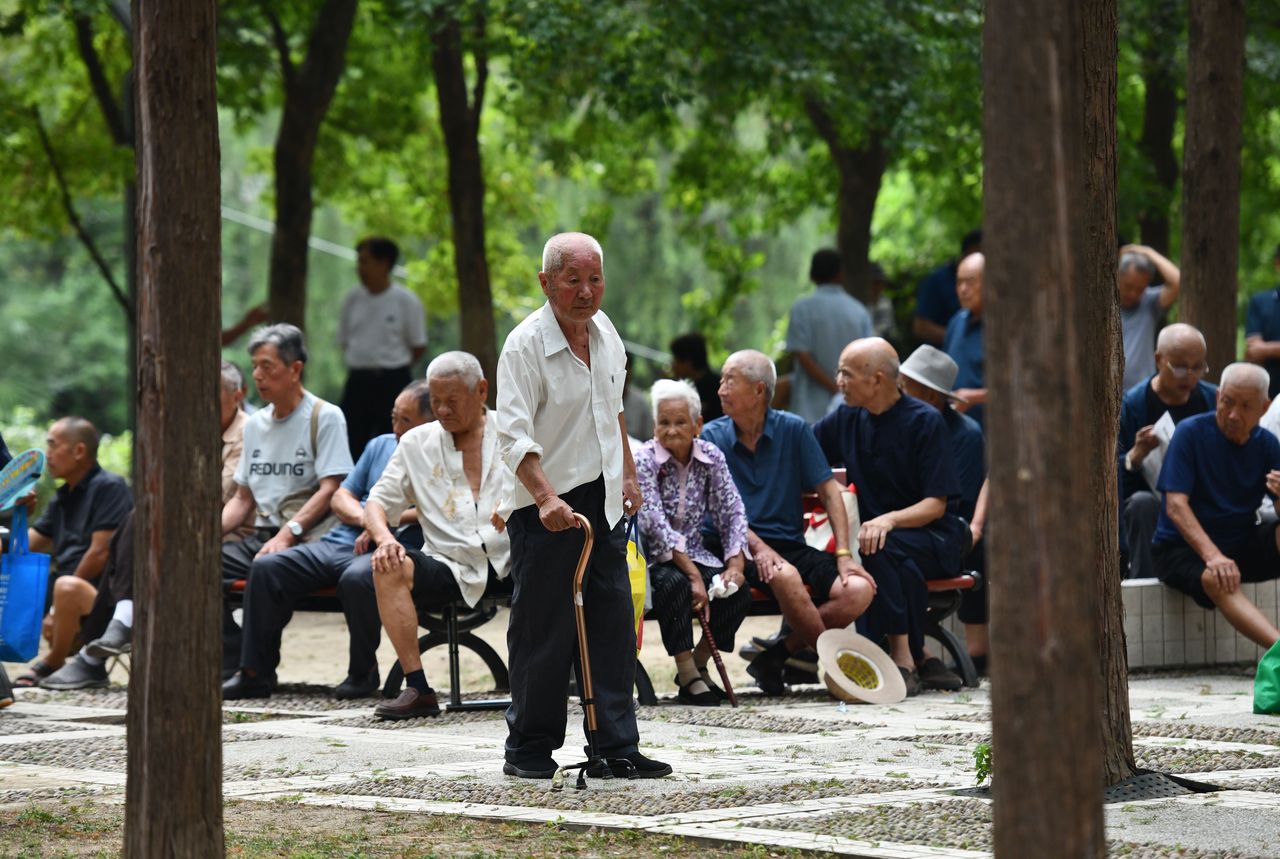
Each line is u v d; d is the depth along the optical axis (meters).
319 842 8.84
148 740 7.38
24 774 11.39
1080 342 6.00
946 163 36.06
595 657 10.90
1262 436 18.23
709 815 9.36
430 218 42.31
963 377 21.06
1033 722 5.92
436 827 9.30
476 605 14.96
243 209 68.38
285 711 14.95
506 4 26.25
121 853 8.30
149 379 7.40
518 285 45.00
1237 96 20.36
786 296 56.25
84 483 18.09
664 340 57.44
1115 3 10.01
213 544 7.46
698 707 15.03
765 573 15.67
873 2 27.64
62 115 36.56
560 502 10.48
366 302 25.62
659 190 45.66
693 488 15.69
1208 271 20.45
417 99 38.97
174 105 7.43
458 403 15.02
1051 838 5.89
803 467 16.25
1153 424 19.14
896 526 16.19
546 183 53.25
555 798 10.07
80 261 78.31
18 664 19.02
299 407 17.05
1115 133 9.98
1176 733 12.80
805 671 16.66
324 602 16.52
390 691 15.81
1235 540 18.20
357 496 16.44
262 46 31.77
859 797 9.90
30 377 75.19
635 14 26.27
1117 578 10.22
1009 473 5.97
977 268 20.88
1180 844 8.41
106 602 17.39
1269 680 14.16
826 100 28.11
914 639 16.27
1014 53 6.00
